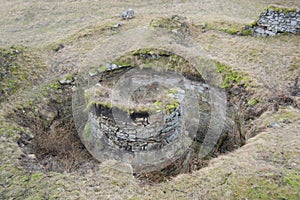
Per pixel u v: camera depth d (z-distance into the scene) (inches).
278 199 164.6
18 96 291.3
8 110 264.7
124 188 186.5
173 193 179.5
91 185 189.0
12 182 189.9
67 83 317.7
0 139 226.4
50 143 245.4
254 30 385.1
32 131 252.2
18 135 235.9
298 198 163.8
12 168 200.2
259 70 307.6
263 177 178.5
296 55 326.6
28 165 206.5
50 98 298.2
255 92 273.3
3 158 208.2
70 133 269.3
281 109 248.7
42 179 192.5
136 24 425.7
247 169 187.0
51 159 225.6
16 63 333.1
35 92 300.4
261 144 209.6
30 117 269.3
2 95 287.9
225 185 178.2
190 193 177.9
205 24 416.5
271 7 368.8
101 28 421.1
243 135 249.4
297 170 182.5
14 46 362.6
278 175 178.9
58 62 353.1
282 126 227.8
